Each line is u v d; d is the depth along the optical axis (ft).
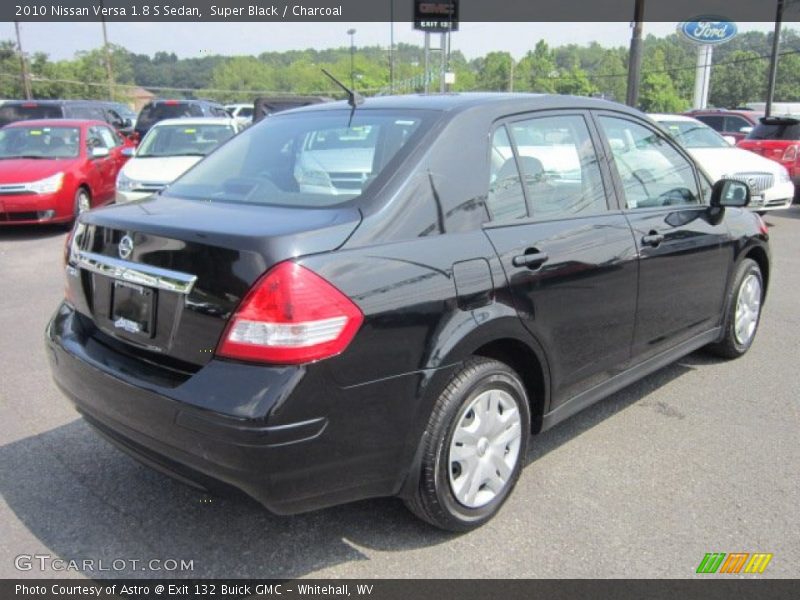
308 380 7.95
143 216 9.61
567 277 10.84
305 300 7.97
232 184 10.96
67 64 245.45
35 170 33.60
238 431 7.79
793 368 16.60
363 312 8.31
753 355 17.48
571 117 12.08
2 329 19.36
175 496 11.02
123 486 11.30
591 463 12.10
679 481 11.51
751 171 34.73
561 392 11.34
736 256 15.67
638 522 10.36
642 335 12.97
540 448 12.67
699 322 14.92
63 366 10.08
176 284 8.59
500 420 10.21
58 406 14.30
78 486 11.30
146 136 38.55
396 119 10.75
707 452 12.50
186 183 11.76
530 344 10.37
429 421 9.18
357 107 11.80
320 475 8.31
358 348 8.29
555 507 10.75
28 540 9.89
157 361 8.93
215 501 10.88
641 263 12.41
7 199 32.48
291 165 10.80
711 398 14.87
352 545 9.84
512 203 10.55
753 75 281.95
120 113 69.97
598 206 12.05
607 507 10.75
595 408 14.40
